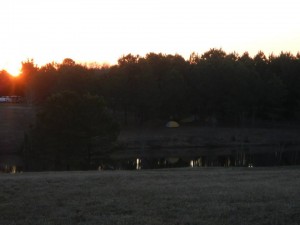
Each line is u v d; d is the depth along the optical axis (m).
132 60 89.88
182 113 87.75
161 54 98.44
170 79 85.06
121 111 90.69
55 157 39.16
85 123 38.62
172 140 72.00
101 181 17.17
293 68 91.75
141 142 70.00
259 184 16.14
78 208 12.21
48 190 14.96
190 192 14.28
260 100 87.69
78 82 79.69
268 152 62.56
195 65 95.25
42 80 94.56
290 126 86.38
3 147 63.00
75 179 17.77
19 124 74.00
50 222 10.84
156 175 19.98
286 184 16.11
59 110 38.66
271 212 11.23
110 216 11.24
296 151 63.72
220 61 92.69
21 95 131.12
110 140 39.75
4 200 13.46
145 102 81.25
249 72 87.88
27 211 12.02
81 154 39.00
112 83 80.69
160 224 10.38
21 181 17.00
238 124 87.56
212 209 11.71
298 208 11.59
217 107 87.81
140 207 12.19
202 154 60.91
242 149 66.75
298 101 88.94
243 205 12.05
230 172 22.78
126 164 49.06
